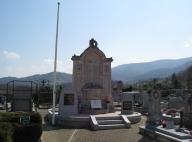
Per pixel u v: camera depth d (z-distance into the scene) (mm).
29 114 13234
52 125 23750
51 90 41969
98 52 29969
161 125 19078
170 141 15312
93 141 16484
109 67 30188
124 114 26312
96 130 21109
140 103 38969
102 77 29953
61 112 25328
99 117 23156
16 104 19859
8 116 12867
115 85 46500
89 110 27141
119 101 43656
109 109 29172
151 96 20266
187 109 19406
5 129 11062
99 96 29375
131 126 23016
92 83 29609
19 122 12891
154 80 50625
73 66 29766
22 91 20125
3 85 36062
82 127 22750
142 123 24891
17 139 12656
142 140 16781
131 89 55094
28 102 20016
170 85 60625
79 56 29750
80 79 29547
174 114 25031
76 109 25578
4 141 10789
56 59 23797
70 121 23109
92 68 29906
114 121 22781
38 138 13188
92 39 30250
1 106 33000
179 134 15289
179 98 35688
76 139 17141
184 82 63375
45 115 30531
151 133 17844
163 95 46875
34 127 13039
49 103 40844
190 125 18422
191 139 14742
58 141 16484
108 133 19516
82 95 29141
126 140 16812
